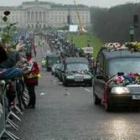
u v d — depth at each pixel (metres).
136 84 34.12
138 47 38.34
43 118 30.86
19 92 34.00
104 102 35.19
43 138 22.83
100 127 26.38
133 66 36.56
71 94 54.66
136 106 35.03
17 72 19.98
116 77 34.59
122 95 33.69
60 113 33.78
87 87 71.44
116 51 38.00
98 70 39.50
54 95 53.16
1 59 19.44
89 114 32.97
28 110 36.12
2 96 20.45
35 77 37.88
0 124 19.61
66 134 24.00
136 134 23.59
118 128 25.83
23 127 26.62
